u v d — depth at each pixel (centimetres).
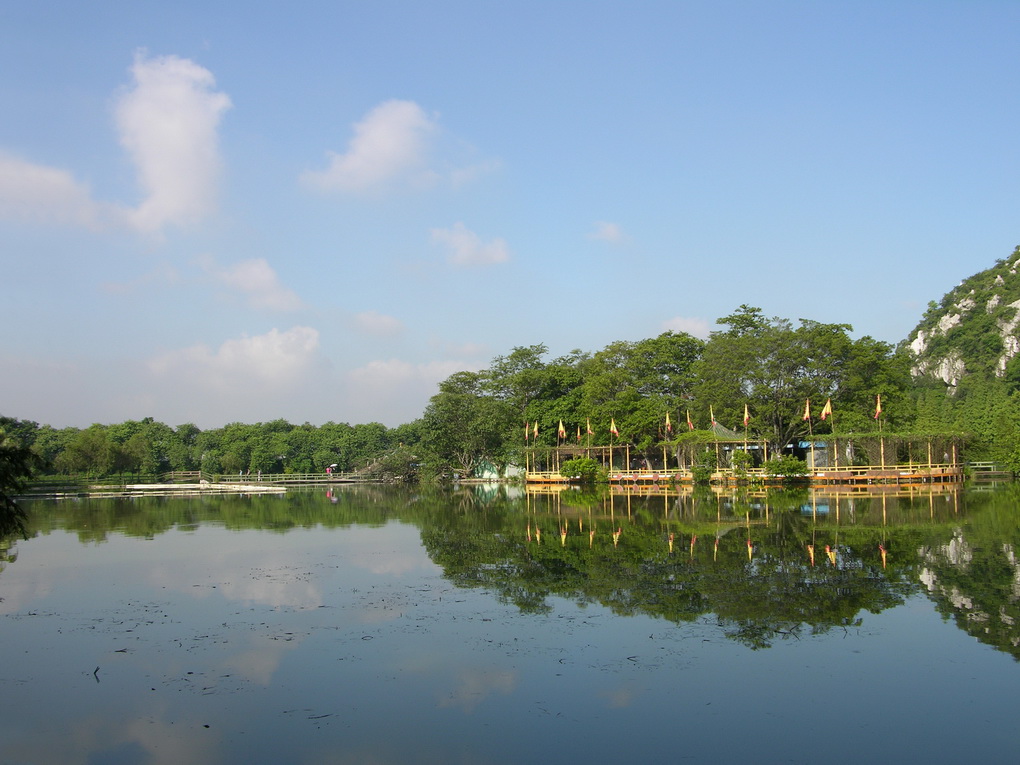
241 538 3481
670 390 8375
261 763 1131
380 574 2494
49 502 6062
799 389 7175
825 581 2239
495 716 1288
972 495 5231
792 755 1139
